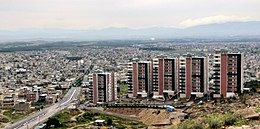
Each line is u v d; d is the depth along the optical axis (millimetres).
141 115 190125
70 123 181500
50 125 176375
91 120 188000
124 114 198625
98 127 162500
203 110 145875
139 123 175625
